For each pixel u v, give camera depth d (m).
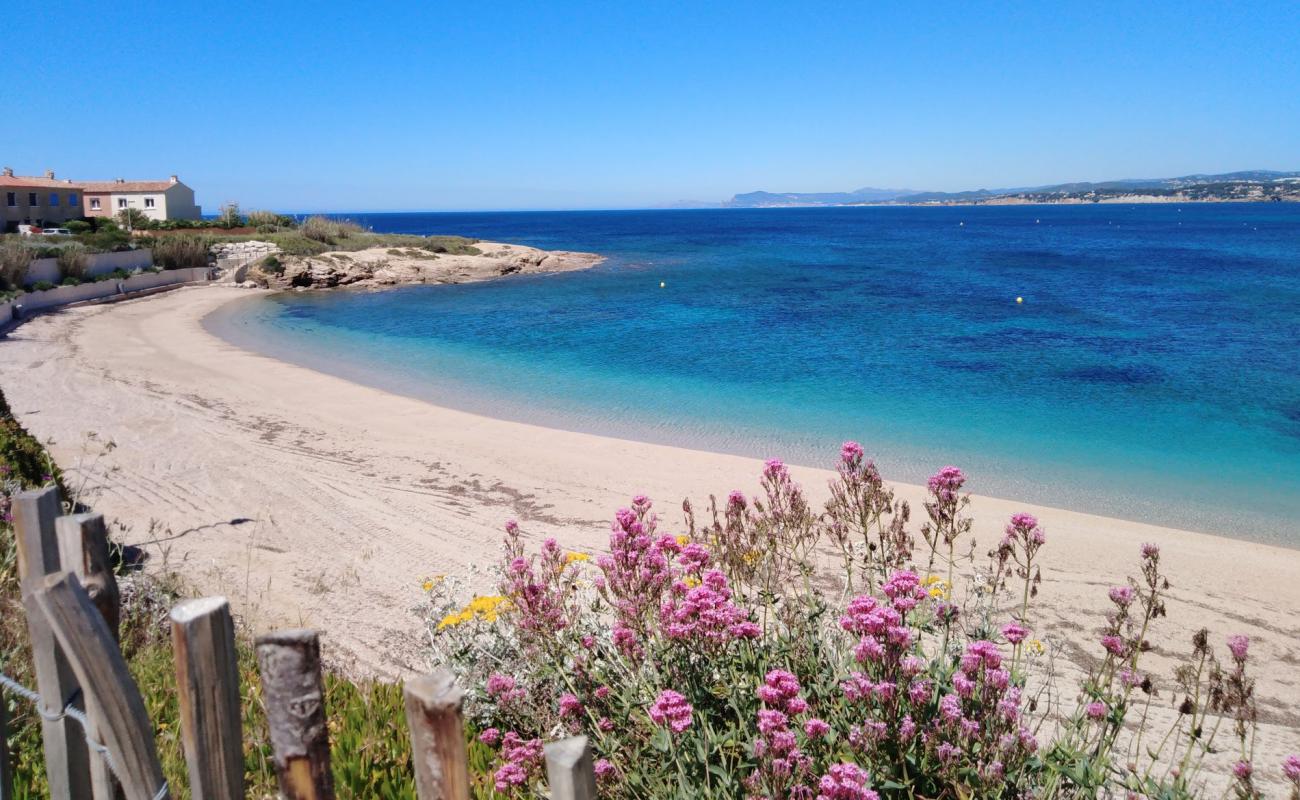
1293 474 15.51
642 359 27.91
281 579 9.45
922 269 64.38
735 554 4.52
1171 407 20.83
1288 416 19.92
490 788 3.69
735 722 3.42
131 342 28.45
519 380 24.31
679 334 33.34
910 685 3.11
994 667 3.07
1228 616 9.29
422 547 10.95
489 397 21.92
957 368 26.03
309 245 59.53
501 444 16.75
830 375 25.08
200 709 1.71
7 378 21.16
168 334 30.81
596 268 66.88
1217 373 25.11
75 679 2.30
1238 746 6.12
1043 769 3.26
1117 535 11.91
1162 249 85.25
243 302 43.44
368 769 4.00
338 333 33.25
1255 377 24.52
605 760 3.18
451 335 33.06
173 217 75.19
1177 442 17.64
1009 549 4.31
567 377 24.83
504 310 41.28
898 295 47.06
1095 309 40.38
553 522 12.25
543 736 3.65
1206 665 7.96
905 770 2.86
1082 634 8.51
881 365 26.61
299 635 1.68
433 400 21.39
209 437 16.39
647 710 3.24
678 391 22.86
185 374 23.16
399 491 13.56
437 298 46.62
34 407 18.09
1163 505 13.79
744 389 23.11
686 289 51.00
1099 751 3.29
